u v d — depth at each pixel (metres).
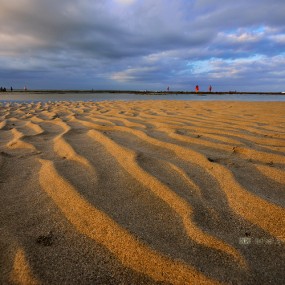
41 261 1.09
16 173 2.01
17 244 1.19
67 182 1.78
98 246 1.18
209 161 2.17
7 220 1.39
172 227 1.31
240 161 2.21
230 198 1.59
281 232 1.27
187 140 2.89
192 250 1.14
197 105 7.62
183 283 0.99
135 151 2.44
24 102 10.47
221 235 1.24
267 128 3.53
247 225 1.33
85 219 1.38
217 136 3.05
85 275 1.03
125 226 1.30
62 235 1.26
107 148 2.61
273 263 1.08
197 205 1.51
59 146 2.75
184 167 2.08
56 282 0.99
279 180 1.83
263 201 1.51
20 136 3.24
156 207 1.50
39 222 1.37
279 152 2.42
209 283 0.97
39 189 1.72
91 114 5.48
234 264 1.07
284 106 7.03
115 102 9.72
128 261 1.09
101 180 1.84
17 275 1.02
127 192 1.67
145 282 1.00
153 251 1.13
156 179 1.82
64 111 6.29
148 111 5.92
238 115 4.86
